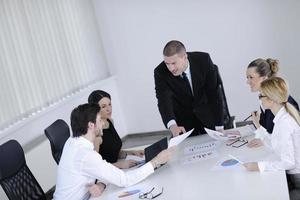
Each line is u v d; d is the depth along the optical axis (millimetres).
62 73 5234
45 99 4887
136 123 6391
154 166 2773
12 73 4445
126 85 6250
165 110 3480
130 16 5902
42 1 5004
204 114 3516
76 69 5516
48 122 4883
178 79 3453
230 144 3111
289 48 5352
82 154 2654
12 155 2867
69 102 5262
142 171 2721
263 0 5285
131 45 6031
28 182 2936
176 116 3637
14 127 4328
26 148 4496
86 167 2645
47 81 4953
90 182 2711
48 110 4832
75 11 5617
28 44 4711
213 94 3520
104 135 3408
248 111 5742
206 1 5496
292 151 2496
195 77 3449
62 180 2693
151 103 6215
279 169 2496
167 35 5812
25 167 2990
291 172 2561
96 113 2740
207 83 3510
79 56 5605
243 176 2500
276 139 2578
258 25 5391
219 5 5461
